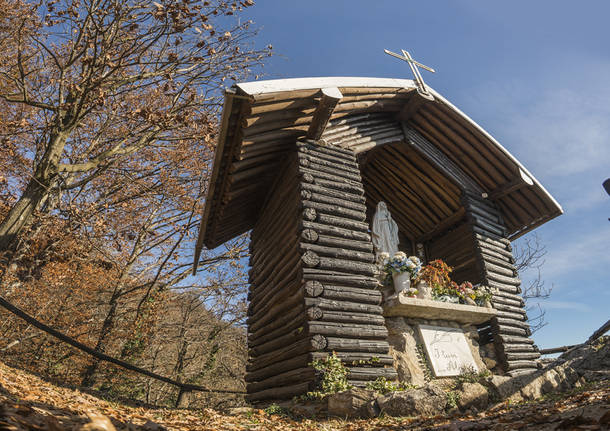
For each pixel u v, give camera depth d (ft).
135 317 46.24
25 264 35.76
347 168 28.02
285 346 25.04
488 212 37.91
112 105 36.32
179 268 54.34
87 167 35.17
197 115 39.68
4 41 37.96
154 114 32.96
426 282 30.09
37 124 40.65
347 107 29.04
